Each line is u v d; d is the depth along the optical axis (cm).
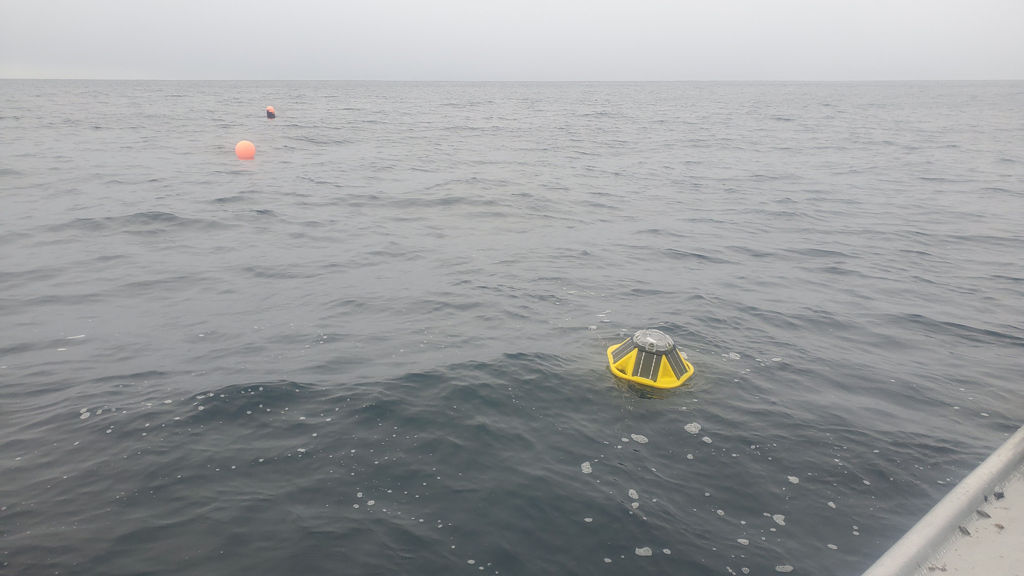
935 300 783
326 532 351
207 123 3406
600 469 416
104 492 382
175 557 329
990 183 1712
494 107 5881
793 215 1302
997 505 166
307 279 835
